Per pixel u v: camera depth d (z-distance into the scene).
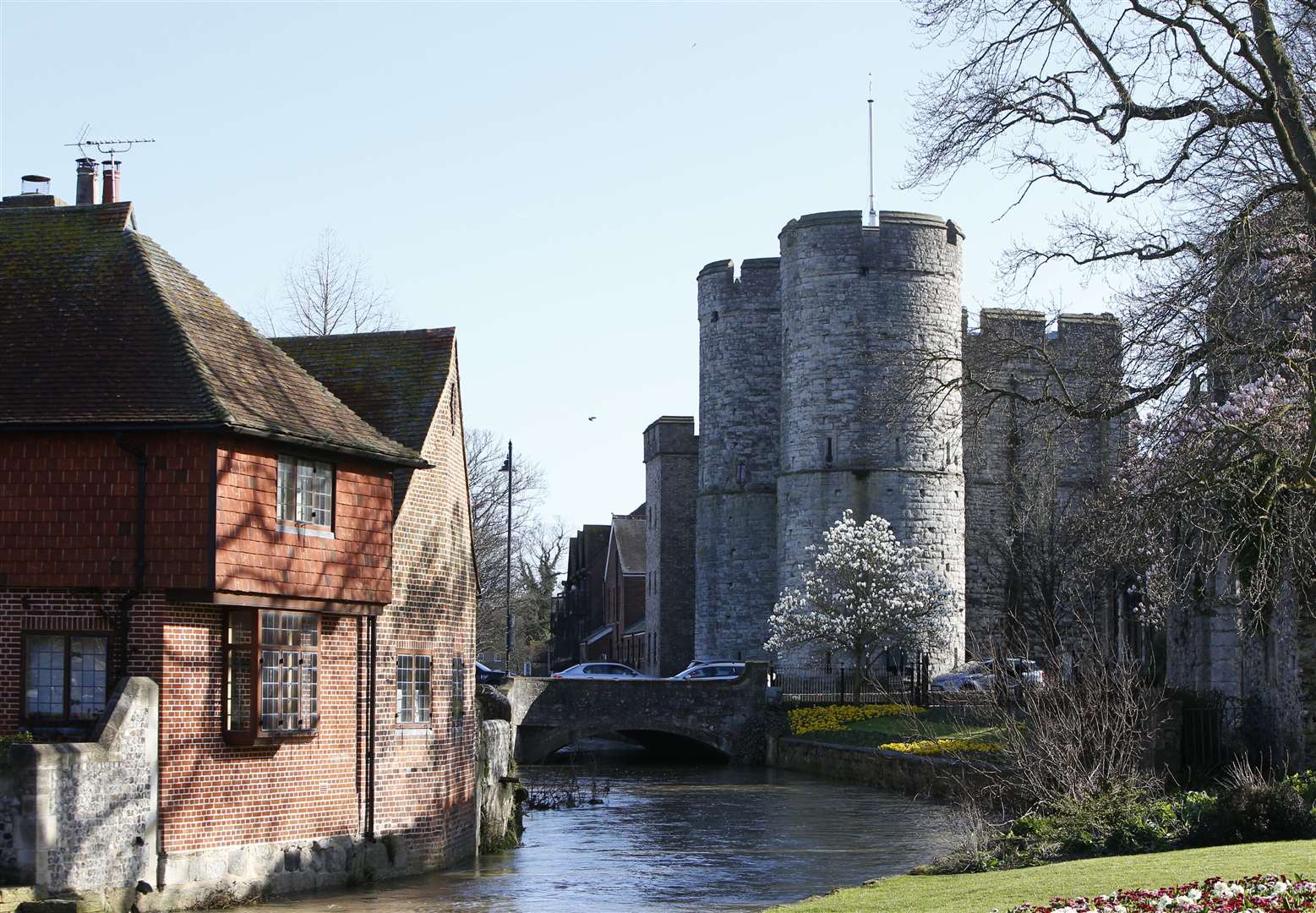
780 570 67.06
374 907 23.66
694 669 64.69
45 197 29.08
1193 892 15.11
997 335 30.81
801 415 65.81
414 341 30.03
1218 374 24.20
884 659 63.78
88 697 22.56
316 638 24.97
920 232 64.94
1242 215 23.42
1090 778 24.44
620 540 103.88
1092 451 35.75
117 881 21.16
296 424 24.16
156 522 22.53
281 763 24.39
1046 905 16.09
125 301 24.41
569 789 45.16
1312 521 25.64
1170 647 39.06
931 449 65.06
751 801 43.56
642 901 25.42
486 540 78.56
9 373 23.36
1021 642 40.62
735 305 73.44
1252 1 23.59
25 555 22.66
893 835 35.09
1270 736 30.69
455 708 29.44
